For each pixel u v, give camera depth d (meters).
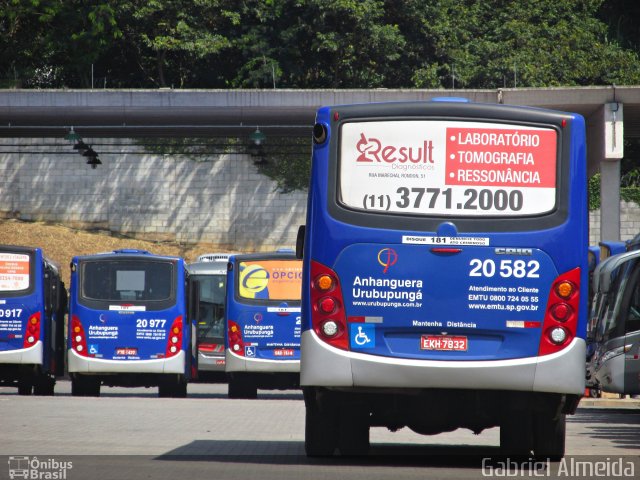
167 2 131.62
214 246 123.19
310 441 27.72
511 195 26.08
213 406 52.16
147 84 140.12
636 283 49.44
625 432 40.19
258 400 60.03
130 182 123.50
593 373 52.50
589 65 135.75
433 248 25.86
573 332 25.88
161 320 62.28
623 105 77.62
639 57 143.12
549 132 26.22
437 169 26.08
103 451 28.52
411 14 131.00
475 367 25.52
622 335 49.31
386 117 26.20
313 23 127.94
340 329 25.80
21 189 123.88
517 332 25.78
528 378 25.61
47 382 66.56
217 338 81.94
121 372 61.84
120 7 131.12
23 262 63.56
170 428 37.41
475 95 78.56
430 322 25.75
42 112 82.12
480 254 25.86
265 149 122.81
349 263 25.89
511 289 25.84
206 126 82.56
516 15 139.75
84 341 61.97
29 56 136.75
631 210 119.81
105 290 62.28
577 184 26.16
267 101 80.88
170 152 123.62
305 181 123.38
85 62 133.62
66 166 123.88
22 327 63.16
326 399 26.20
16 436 32.91
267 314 62.25
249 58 132.75
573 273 25.95
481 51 133.25
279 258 62.78
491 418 26.77
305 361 25.89
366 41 127.81
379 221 25.95
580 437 37.25
